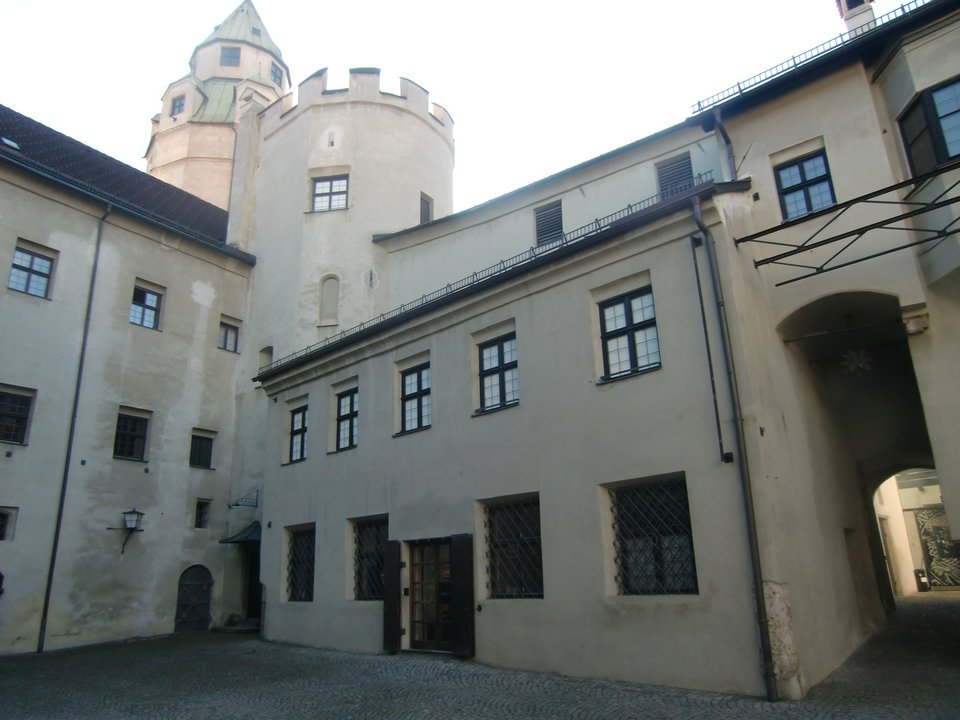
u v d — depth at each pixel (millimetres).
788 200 12719
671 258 10969
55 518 19172
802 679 8828
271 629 17469
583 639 10703
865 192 11859
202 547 22969
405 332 15281
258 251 27078
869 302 12000
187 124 38469
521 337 12875
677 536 10211
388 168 26062
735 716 7922
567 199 19250
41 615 18375
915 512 27938
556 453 11758
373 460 15383
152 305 23375
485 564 12695
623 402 11023
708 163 16781
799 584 9719
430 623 13570
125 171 27562
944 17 11398
